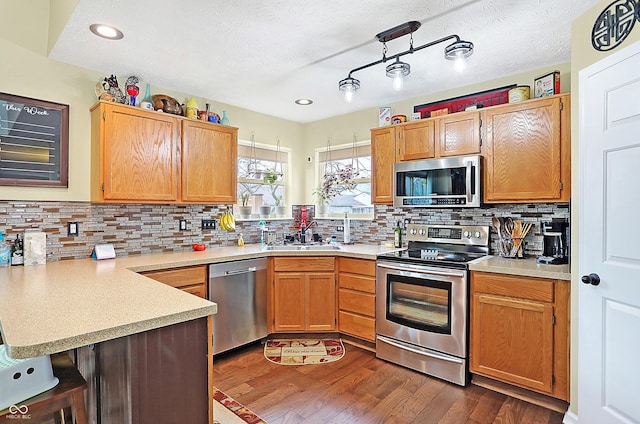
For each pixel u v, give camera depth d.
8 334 1.08
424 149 3.08
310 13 1.95
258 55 2.48
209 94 3.33
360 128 3.89
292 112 3.95
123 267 2.31
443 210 3.26
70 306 1.39
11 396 1.15
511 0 1.83
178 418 1.34
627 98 1.63
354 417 2.06
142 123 2.72
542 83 2.57
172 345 1.33
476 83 3.07
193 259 2.68
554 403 2.17
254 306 3.09
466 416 2.09
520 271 2.25
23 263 2.37
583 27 1.93
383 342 2.86
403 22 2.05
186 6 1.87
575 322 2.01
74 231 2.62
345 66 2.68
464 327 2.46
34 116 2.45
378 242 3.74
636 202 1.60
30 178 2.44
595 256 1.81
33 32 2.44
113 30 2.12
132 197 2.66
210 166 3.16
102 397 1.44
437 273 2.56
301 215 4.19
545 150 2.48
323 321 3.26
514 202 2.63
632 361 1.62
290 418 2.04
